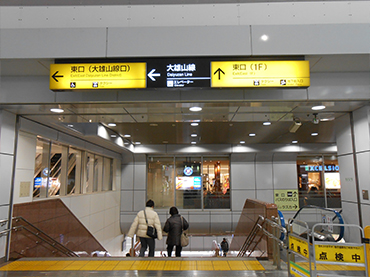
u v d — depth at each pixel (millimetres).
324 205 15742
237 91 5402
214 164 16344
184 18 5371
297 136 12734
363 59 4984
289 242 4895
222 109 6000
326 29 4871
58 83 4832
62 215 9016
